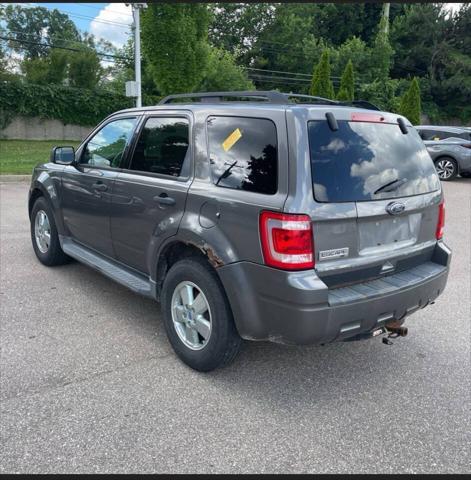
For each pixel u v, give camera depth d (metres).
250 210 2.85
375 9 45.06
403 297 3.10
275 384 3.28
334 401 3.11
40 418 2.79
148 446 2.61
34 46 42.44
